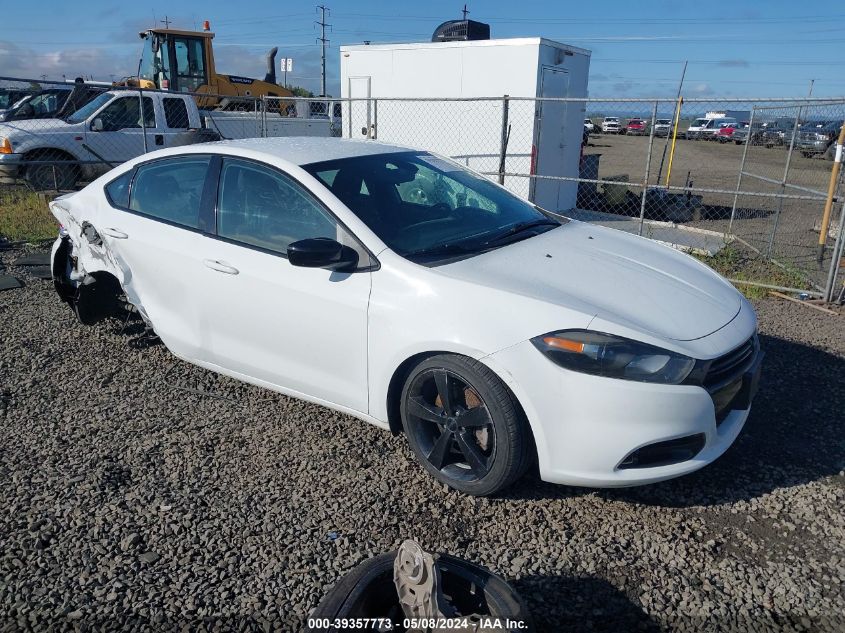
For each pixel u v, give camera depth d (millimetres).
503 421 2912
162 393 4266
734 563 2748
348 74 11664
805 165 19047
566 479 2910
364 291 3219
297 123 13992
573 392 2783
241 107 15727
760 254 8523
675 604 2537
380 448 3615
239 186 3762
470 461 3092
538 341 2828
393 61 11180
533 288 3033
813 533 2936
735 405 3195
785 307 6352
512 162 10492
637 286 3223
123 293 4867
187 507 3105
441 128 11016
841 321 5887
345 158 3795
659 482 3184
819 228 9961
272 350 3639
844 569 2715
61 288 5266
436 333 2992
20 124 11391
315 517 3039
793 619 2463
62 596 2576
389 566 2369
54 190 11289
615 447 2801
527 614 2191
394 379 3240
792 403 4148
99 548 2836
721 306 3262
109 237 4297
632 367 2766
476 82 10523
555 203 11258
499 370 2857
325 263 3166
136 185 4301
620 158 24562
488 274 3121
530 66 10000
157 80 15414
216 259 3730
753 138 12477
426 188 3840
